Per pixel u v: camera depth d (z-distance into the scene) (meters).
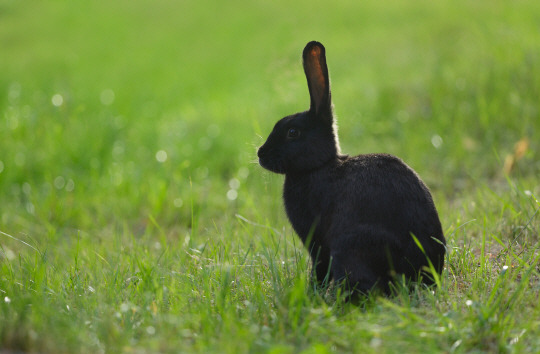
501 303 7.64
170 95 32.84
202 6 59.25
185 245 11.93
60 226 15.91
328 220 8.75
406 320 6.89
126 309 7.56
